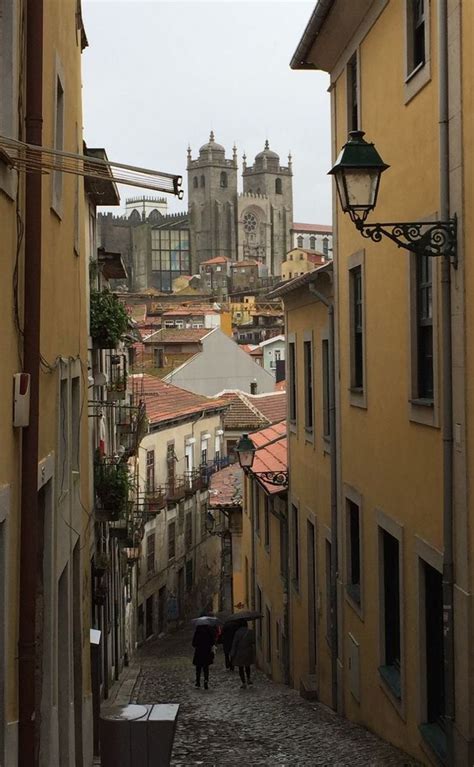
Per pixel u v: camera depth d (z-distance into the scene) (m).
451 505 9.31
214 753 12.23
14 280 7.04
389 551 12.55
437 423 9.80
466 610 8.89
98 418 20.91
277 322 105.69
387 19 11.75
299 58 15.84
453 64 9.11
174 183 7.27
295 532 21.22
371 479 12.99
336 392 15.34
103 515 18.62
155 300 128.00
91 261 19.02
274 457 24.92
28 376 7.09
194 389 61.16
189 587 44.19
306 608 19.19
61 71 10.24
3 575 6.59
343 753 11.77
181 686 21.80
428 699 10.60
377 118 12.30
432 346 10.37
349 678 14.70
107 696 20.69
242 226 190.88
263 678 24.14
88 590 13.77
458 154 8.99
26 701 7.10
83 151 15.11
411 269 10.80
